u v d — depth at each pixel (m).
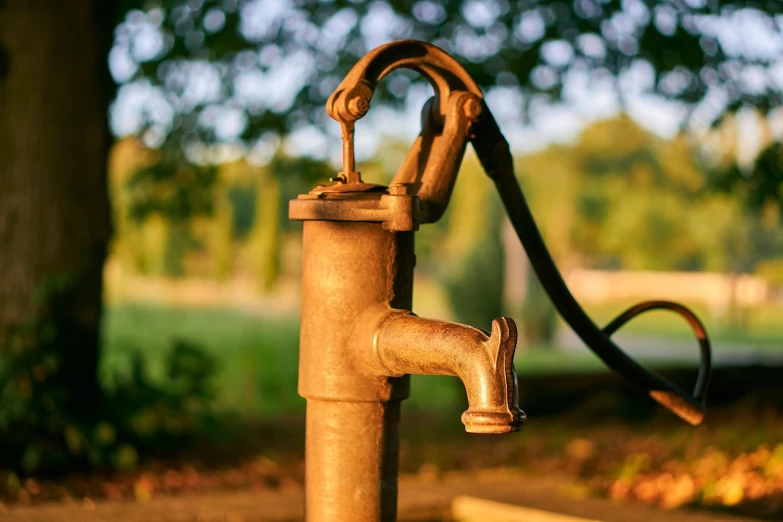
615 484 3.51
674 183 24.55
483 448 5.97
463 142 1.33
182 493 4.12
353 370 1.27
